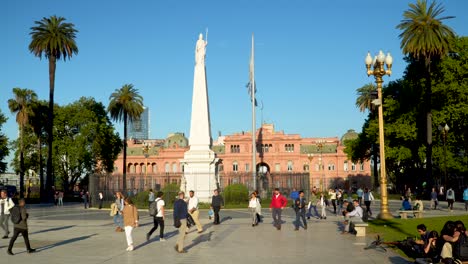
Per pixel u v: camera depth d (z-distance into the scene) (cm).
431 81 5884
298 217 2538
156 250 1803
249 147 12950
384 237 2067
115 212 2522
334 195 3909
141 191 5247
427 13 5222
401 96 6209
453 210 3962
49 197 6406
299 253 1684
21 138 7369
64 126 8581
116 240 2141
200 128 5041
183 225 1755
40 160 7769
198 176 4962
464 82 5706
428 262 1320
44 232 2519
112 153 9100
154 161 13862
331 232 2391
